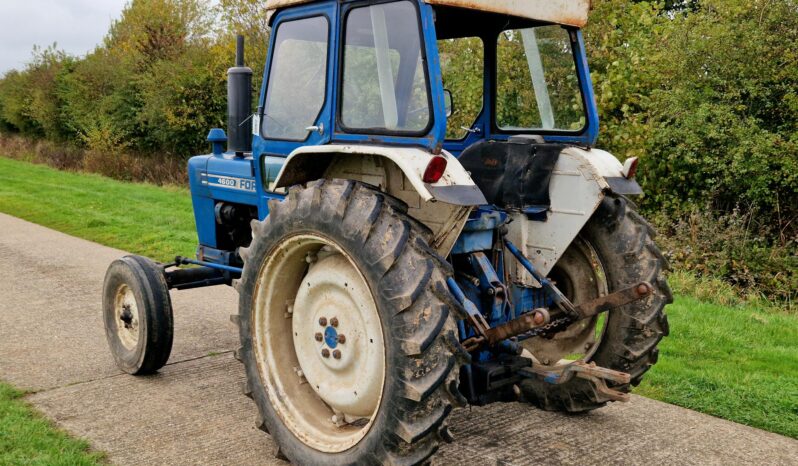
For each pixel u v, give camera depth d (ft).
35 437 12.29
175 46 72.02
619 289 12.66
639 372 13.01
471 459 11.87
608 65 31.04
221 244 17.13
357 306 10.44
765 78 29.68
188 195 51.65
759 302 25.48
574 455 12.05
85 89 77.15
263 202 13.75
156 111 64.08
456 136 14.69
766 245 29.35
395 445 9.55
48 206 44.83
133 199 48.93
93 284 24.50
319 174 11.91
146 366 15.48
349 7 11.26
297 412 11.47
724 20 30.40
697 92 30.14
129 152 71.97
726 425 13.38
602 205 12.73
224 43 60.39
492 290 11.19
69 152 82.38
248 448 12.26
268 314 11.78
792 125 29.71
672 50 30.53
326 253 11.10
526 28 13.65
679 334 18.70
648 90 32.35
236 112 16.19
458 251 11.23
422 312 9.30
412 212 10.90
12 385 14.96
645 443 12.54
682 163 30.55
